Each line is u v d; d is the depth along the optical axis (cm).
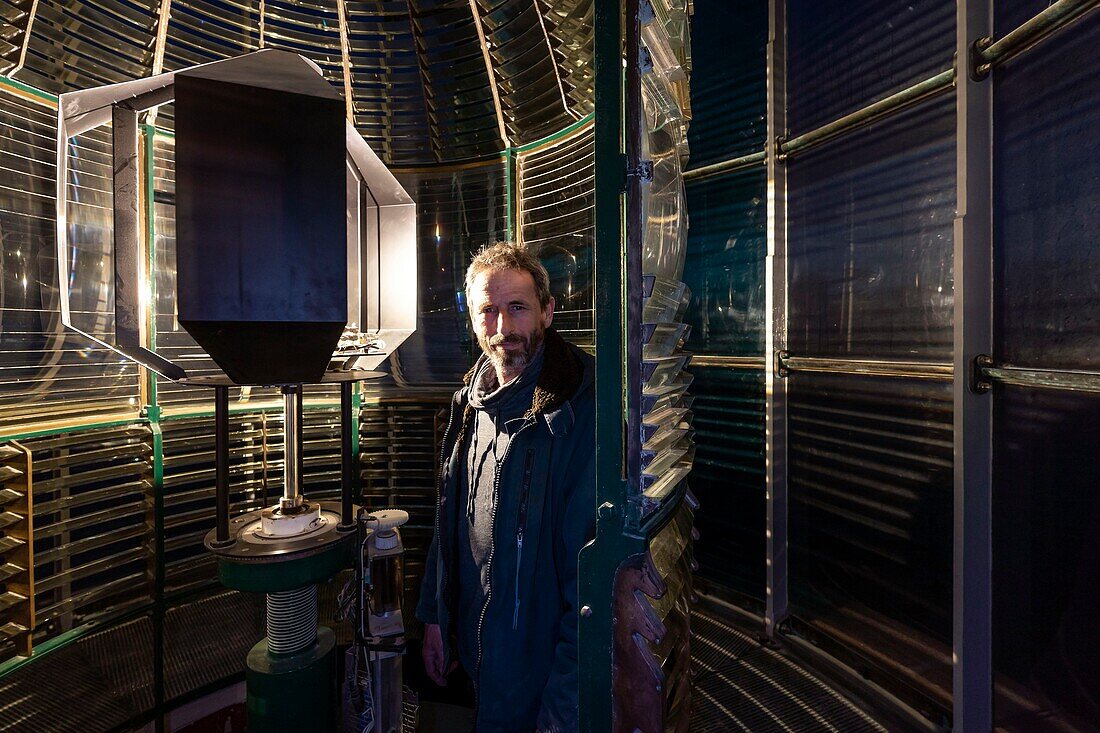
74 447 243
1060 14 129
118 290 162
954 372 160
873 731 183
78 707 230
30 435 225
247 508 305
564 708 121
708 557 279
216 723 278
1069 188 133
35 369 233
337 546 184
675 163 98
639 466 79
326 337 156
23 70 232
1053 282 137
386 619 181
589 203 276
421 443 340
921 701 180
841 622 215
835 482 219
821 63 223
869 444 203
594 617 82
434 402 340
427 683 308
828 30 220
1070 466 134
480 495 150
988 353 156
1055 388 136
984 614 157
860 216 206
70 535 242
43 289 237
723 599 269
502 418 147
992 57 151
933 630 178
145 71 271
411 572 331
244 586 172
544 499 137
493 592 141
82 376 248
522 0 281
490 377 161
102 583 253
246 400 306
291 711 187
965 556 156
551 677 127
